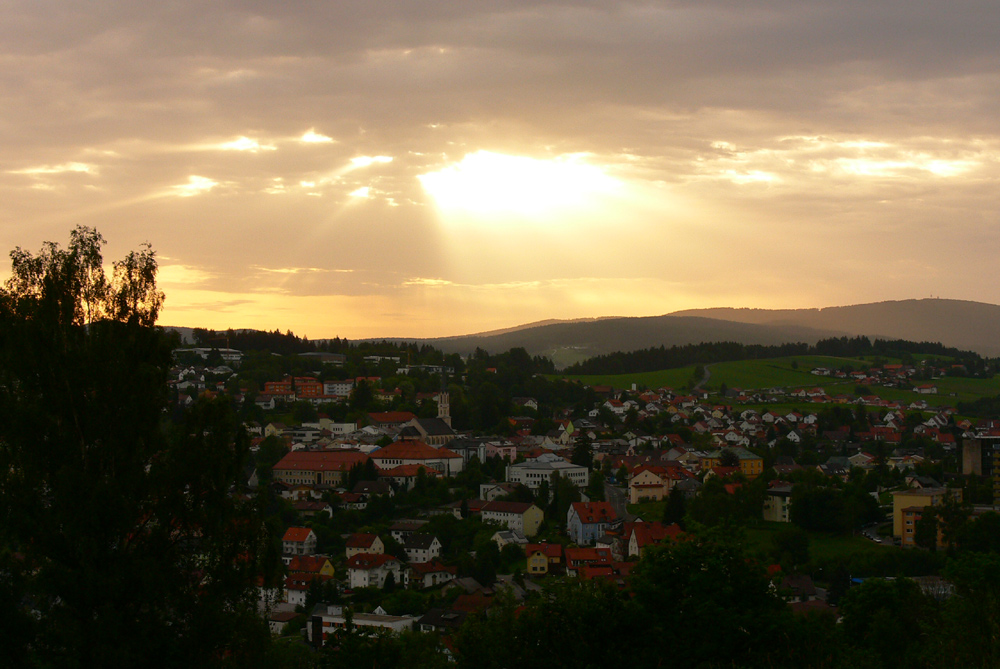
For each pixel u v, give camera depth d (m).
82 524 48.62
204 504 52.50
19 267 53.44
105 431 51.31
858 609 70.88
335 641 65.62
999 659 52.81
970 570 58.59
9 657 47.44
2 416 49.56
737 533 60.44
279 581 54.94
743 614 56.09
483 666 56.72
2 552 49.62
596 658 54.66
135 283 55.06
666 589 57.41
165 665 49.00
